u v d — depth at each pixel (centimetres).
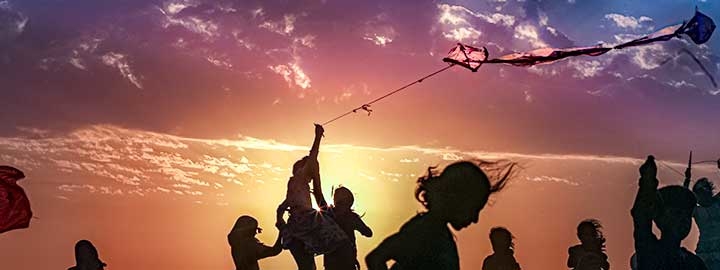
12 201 1225
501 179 691
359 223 1361
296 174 1341
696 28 1046
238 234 1366
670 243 993
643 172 962
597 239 1354
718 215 1355
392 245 682
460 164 686
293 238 1322
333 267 1316
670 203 997
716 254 1347
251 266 1356
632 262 1186
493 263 1448
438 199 682
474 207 681
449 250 682
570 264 1366
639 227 964
